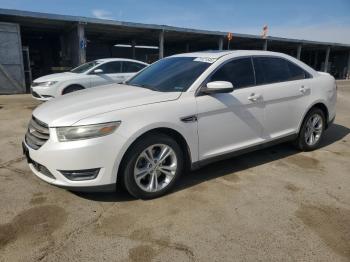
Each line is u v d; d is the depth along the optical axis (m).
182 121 3.39
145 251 2.52
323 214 3.11
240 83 4.01
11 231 2.76
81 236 2.71
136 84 4.18
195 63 4.02
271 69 4.40
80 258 2.43
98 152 2.95
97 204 3.25
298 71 4.75
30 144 3.24
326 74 5.27
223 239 2.69
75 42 17.77
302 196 3.49
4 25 13.28
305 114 4.76
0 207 3.15
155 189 3.38
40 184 3.69
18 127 6.53
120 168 3.16
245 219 3.00
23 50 15.91
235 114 3.86
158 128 3.27
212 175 4.04
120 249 2.54
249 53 4.25
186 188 3.65
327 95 5.00
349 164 4.50
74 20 15.37
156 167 3.36
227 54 4.07
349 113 8.95
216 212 3.12
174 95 3.46
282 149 5.13
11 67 13.70
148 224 2.90
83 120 2.95
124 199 3.37
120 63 9.92
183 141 3.51
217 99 3.67
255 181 3.87
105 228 2.83
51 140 2.99
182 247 2.58
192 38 23.52
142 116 3.15
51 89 8.77
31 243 2.60
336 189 3.67
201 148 3.62
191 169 3.62
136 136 3.09
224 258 2.46
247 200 3.38
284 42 27.03
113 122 3.00
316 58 40.03
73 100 3.53
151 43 27.00
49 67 24.70
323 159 4.69
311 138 4.98
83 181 3.00
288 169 4.27
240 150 4.02
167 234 2.75
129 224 2.90
